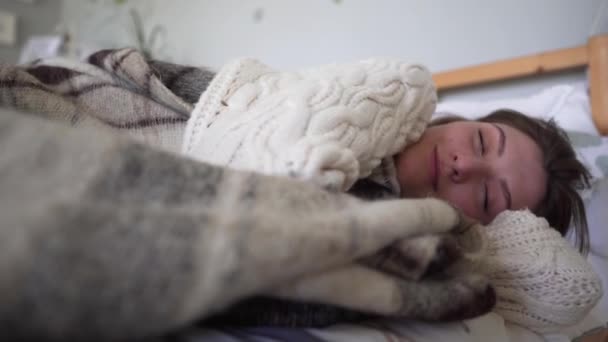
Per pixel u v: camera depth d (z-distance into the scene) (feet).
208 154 1.70
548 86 3.72
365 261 1.25
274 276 0.95
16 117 0.99
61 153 0.93
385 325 1.52
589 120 3.29
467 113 3.56
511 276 1.91
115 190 0.92
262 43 5.35
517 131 2.71
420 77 2.15
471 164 2.32
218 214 0.96
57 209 0.79
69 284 0.76
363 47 4.63
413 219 1.27
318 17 4.89
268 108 1.67
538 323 1.96
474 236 1.68
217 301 0.89
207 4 5.75
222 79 1.95
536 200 2.54
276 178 1.20
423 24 4.24
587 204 2.98
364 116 1.76
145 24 6.40
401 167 2.38
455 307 1.39
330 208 1.19
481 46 3.94
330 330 1.36
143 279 0.83
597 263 2.84
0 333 0.73
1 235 0.73
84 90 2.37
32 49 6.15
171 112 2.35
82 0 7.03
